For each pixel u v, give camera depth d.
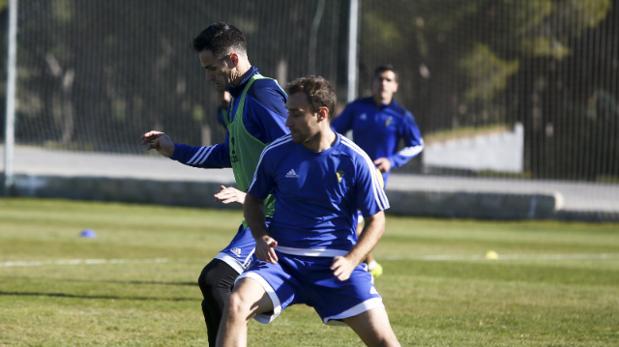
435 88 94.06
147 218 67.00
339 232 17.61
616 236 63.78
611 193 88.62
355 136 41.59
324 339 25.12
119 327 26.23
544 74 92.31
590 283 38.75
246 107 20.38
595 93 91.44
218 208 77.06
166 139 21.50
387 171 38.31
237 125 20.56
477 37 91.38
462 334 26.28
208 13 102.94
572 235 63.62
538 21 89.69
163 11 105.12
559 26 90.00
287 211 17.67
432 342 24.97
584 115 92.00
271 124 20.02
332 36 89.25
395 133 41.16
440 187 88.00
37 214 66.94
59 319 27.17
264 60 94.31
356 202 17.45
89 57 106.12
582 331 27.23
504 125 96.19
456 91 94.00
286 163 17.42
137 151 104.81
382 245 53.59
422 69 92.69
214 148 21.67
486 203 73.88
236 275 20.09
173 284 35.22
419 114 94.75
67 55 106.56
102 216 67.25
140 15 105.44
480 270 42.44
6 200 77.12
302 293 17.56
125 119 105.19
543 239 60.06
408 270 41.78
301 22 92.12
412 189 75.94
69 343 23.83
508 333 26.61
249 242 20.41
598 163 92.06
